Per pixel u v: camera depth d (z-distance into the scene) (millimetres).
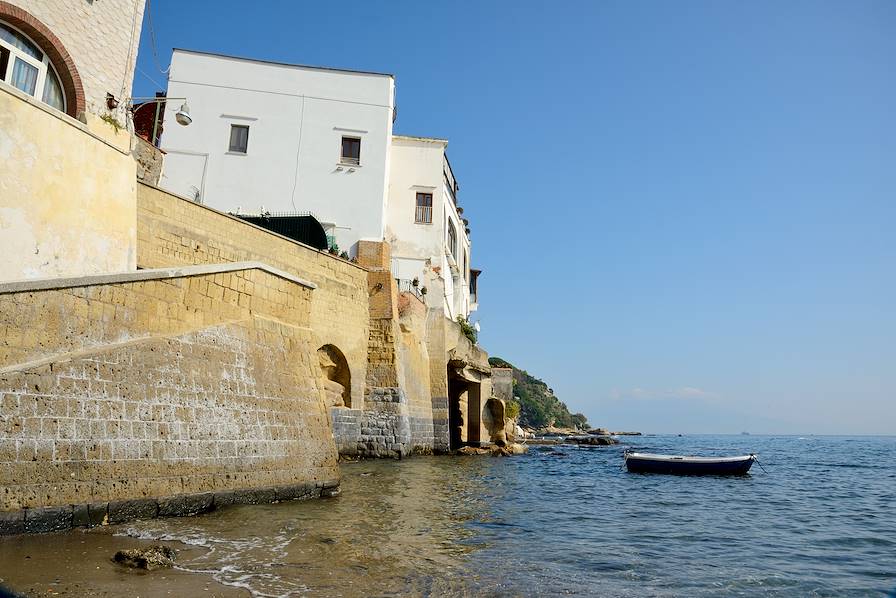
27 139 11602
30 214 11555
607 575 9203
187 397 10977
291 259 23797
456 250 46406
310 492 13695
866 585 9555
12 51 13703
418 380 31984
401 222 37750
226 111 32469
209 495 11016
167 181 31359
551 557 10227
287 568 7941
